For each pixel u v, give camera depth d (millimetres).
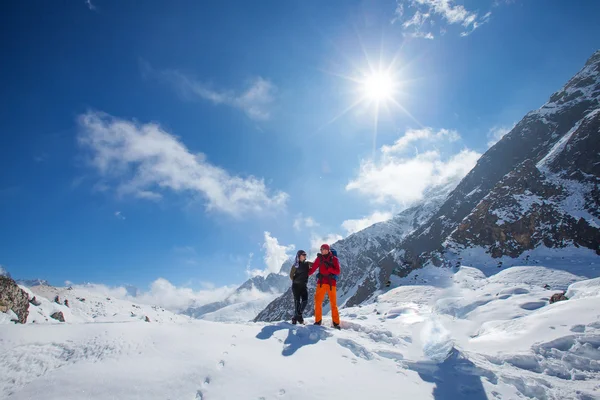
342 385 4617
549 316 8875
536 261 41656
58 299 29062
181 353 4949
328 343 6230
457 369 5684
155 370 4387
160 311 49594
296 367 5004
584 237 42656
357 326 8336
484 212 56750
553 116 80625
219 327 6367
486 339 8969
